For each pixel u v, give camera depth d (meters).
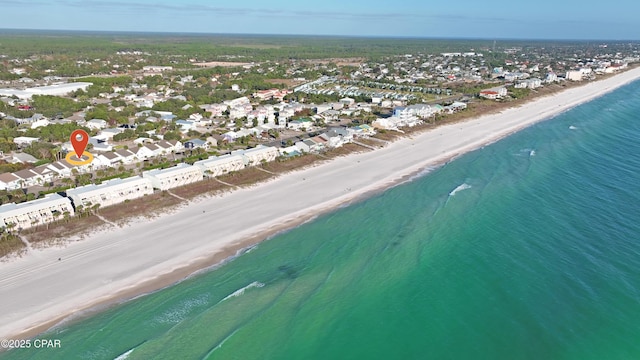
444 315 59.62
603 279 66.56
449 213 91.00
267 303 61.84
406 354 53.06
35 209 79.31
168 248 76.00
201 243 78.12
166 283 66.50
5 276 65.94
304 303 61.97
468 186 106.44
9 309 59.09
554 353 52.59
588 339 54.69
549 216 88.69
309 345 54.31
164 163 115.19
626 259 72.06
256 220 87.81
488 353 52.94
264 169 113.94
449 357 52.53
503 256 73.69
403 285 66.25
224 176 106.88
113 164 114.44
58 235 77.25
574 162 125.38
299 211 92.56
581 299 62.03
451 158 131.25
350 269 70.75
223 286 66.00
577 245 76.81
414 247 77.38
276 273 69.56
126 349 52.81
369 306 61.59
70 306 60.50
